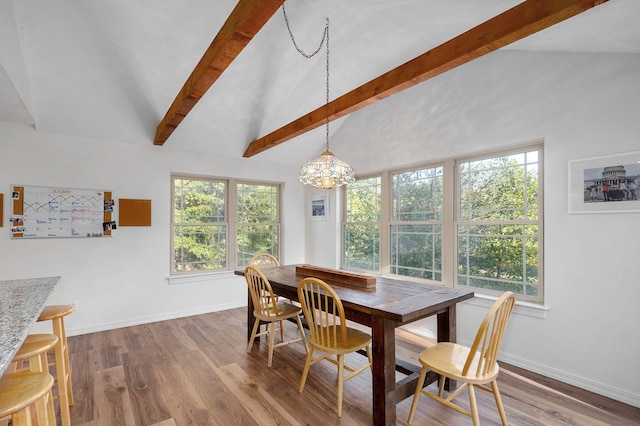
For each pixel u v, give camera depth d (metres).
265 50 3.24
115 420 1.97
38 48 2.68
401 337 3.35
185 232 4.21
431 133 3.38
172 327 3.69
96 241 3.55
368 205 4.28
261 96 3.82
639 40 1.92
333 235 4.66
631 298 2.13
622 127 2.16
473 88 3.02
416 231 3.66
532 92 2.61
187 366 2.70
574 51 2.37
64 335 2.07
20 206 3.19
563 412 2.03
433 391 2.32
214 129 4.01
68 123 3.33
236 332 3.53
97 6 2.50
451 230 3.28
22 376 1.24
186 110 2.87
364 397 2.24
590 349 2.29
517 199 2.82
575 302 2.37
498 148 2.88
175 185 4.15
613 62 2.21
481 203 3.09
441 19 2.35
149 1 2.51
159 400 2.19
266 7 1.58
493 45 1.83
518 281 2.80
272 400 2.19
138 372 2.59
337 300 1.98
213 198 4.45
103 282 3.58
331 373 2.58
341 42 3.28
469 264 3.17
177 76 3.22
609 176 2.21
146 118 3.62
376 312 1.85
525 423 1.92
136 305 3.78
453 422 1.96
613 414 2.01
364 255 4.31
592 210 2.29
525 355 2.63
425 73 2.20
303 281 2.15
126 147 3.74
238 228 4.65
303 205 5.21
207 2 2.58
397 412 2.08
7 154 3.15
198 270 4.29
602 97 2.25
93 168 3.55
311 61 3.54
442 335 2.27
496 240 2.96
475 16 2.11
